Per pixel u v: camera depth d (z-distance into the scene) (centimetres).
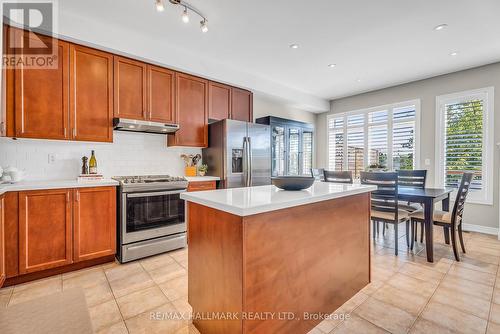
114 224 259
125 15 246
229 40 297
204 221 148
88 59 264
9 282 210
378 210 295
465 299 190
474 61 356
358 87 473
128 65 290
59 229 229
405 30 274
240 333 121
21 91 229
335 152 561
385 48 317
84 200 242
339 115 551
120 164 316
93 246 246
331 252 171
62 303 186
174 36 287
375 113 494
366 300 190
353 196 194
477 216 374
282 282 137
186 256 279
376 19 253
